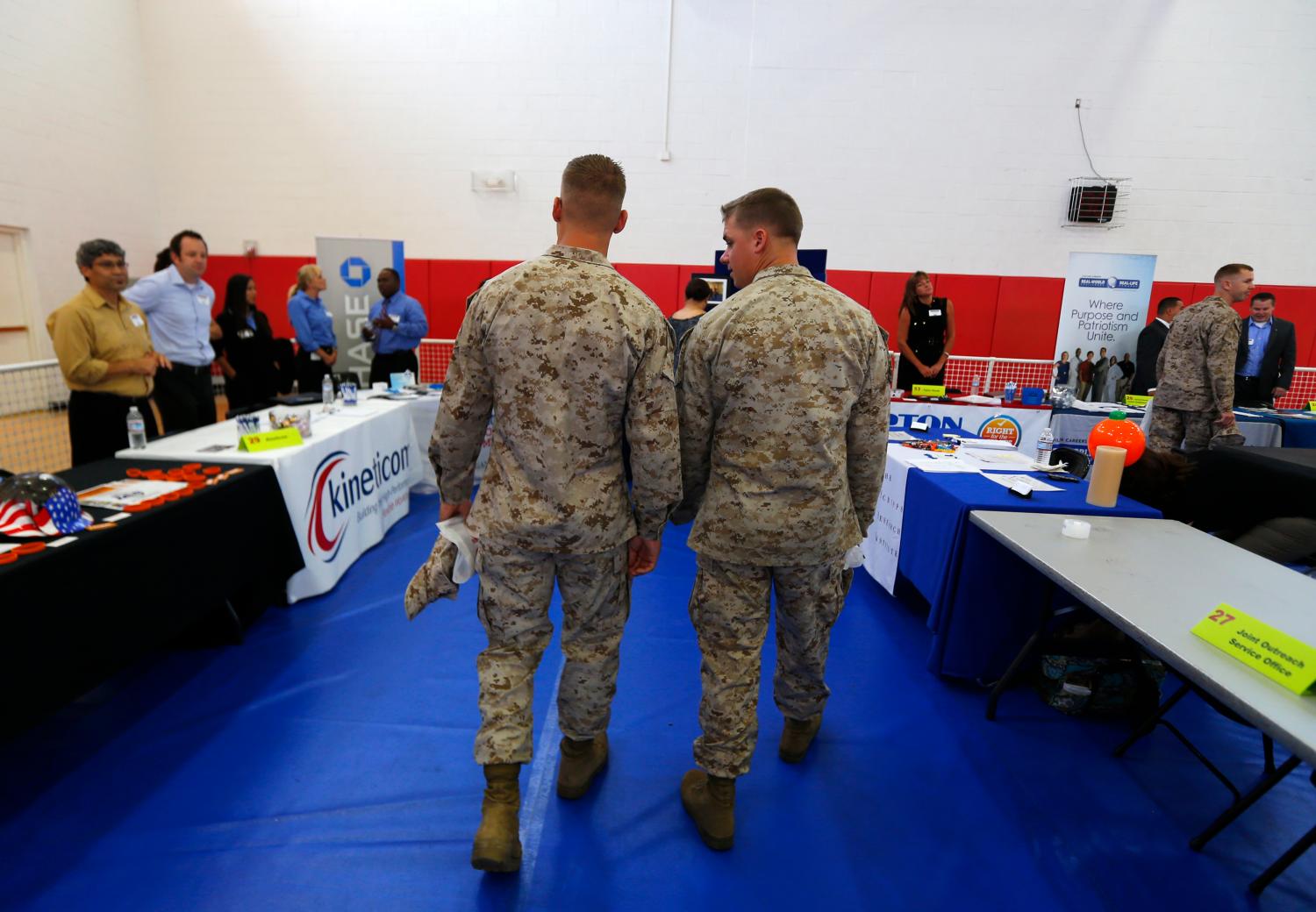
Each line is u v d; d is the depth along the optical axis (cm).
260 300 629
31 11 510
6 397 340
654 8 568
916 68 571
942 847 158
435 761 180
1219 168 579
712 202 599
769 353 134
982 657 221
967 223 596
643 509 141
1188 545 171
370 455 332
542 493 131
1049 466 248
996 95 574
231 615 233
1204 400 391
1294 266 592
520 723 141
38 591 151
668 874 148
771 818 166
